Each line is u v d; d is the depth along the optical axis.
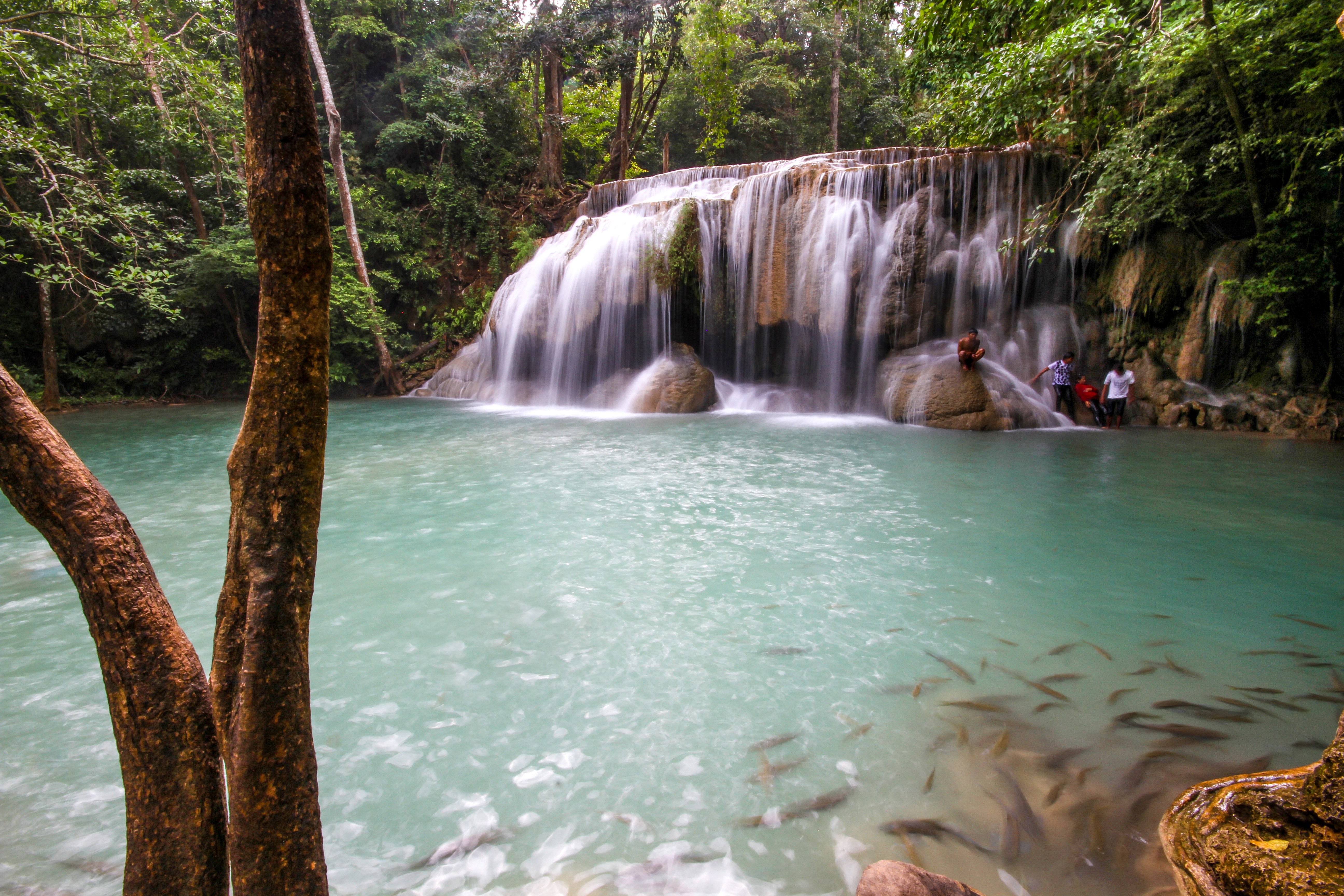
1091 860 1.71
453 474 7.01
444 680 2.72
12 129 9.94
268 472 0.94
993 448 8.77
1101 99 11.21
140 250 11.77
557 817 1.89
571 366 15.29
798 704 2.51
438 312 21.58
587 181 25.98
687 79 29.42
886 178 12.87
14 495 0.86
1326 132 9.57
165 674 0.91
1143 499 5.82
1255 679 2.68
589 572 4.02
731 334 14.48
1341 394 10.76
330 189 20.69
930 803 1.94
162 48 12.09
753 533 4.84
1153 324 12.08
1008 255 12.04
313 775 0.95
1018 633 3.13
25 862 1.72
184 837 0.91
